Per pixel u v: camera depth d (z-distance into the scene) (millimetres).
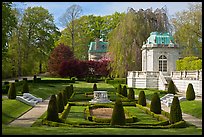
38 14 79938
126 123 20453
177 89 50938
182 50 68250
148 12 58219
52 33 83750
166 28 58844
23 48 72375
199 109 27781
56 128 16781
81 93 45125
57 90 53750
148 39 57812
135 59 55750
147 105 31359
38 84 62031
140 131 15297
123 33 55875
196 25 61594
